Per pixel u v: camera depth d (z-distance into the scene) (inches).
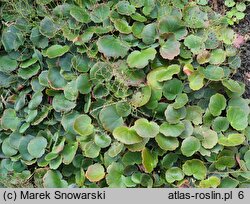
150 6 34.4
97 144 31.8
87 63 34.2
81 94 34.3
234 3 35.4
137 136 30.7
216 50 33.1
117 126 31.6
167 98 32.1
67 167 33.3
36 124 33.8
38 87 34.9
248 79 34.5
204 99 33.0
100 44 32.9
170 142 31.0
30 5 36.7
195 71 32.2
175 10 34.1
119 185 31.3
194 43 32.9
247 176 30.9
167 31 33.2
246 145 32.2
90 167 32.0
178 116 31.5
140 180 31.1
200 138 31.5
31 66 35.5
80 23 34.9
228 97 33.4
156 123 31.6
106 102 32.8
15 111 35.2
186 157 31.9
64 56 34.5
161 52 32.4
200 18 34.0
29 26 36.0
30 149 33.3
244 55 34.6
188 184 31.1
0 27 36.8
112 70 32.9
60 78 34.4
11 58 36.0
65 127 33.2
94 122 33.1
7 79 36.0
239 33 35.0
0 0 36.6
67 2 36.1
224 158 31.1
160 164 32.1
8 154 34.3
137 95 32.1
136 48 34.1
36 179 33.2
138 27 33.9
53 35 34.9
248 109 32.3
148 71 33.2
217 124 31.8
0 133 35.4
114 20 33.8
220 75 32.0
